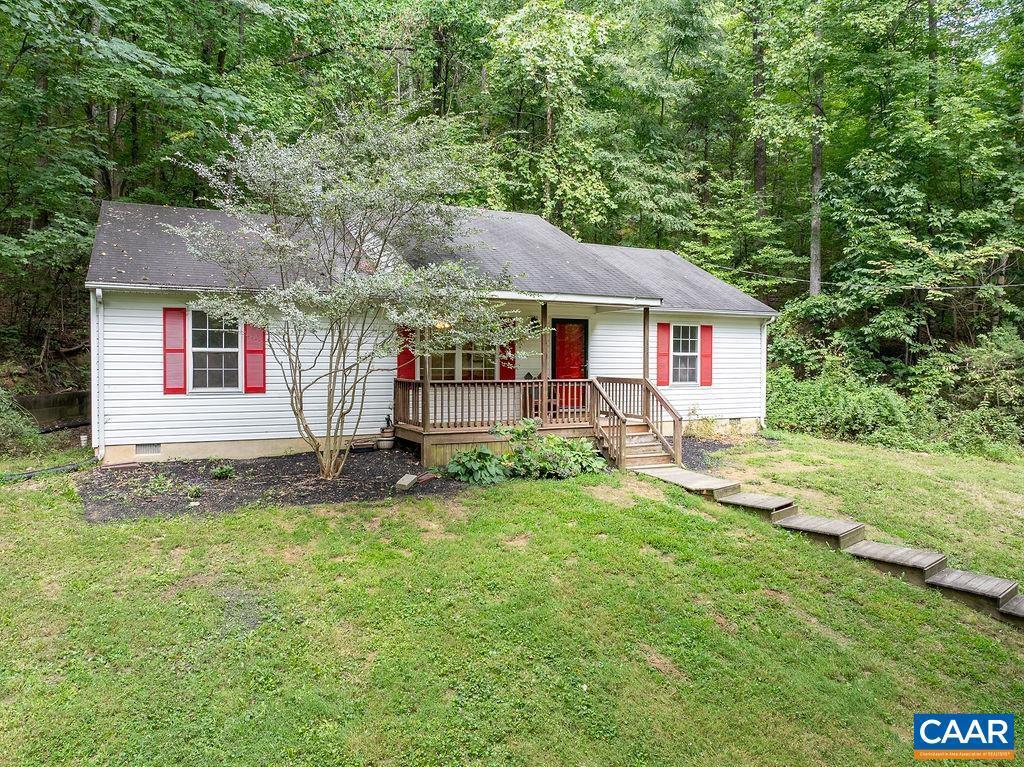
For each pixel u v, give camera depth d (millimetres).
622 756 3938
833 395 15406
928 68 17281
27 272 13461
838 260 21672
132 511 6832
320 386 10711
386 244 9023
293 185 7449
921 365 16344
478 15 19500
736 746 4117
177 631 4621
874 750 4188
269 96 15430
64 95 13266
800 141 21719
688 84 20609
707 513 7953
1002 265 16453
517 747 3922
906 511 8734
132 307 9406
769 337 19125
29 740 3611
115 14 13727
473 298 7855
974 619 5934
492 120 21969
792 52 18375
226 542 6086
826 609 5840
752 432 14617
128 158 16969
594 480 9016
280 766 3627
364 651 4621
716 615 5555
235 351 10102
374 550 6133
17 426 10133
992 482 10359
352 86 18359
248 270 8117
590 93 21375
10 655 4246
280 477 8648
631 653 4879
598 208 20109
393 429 10984
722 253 21078
